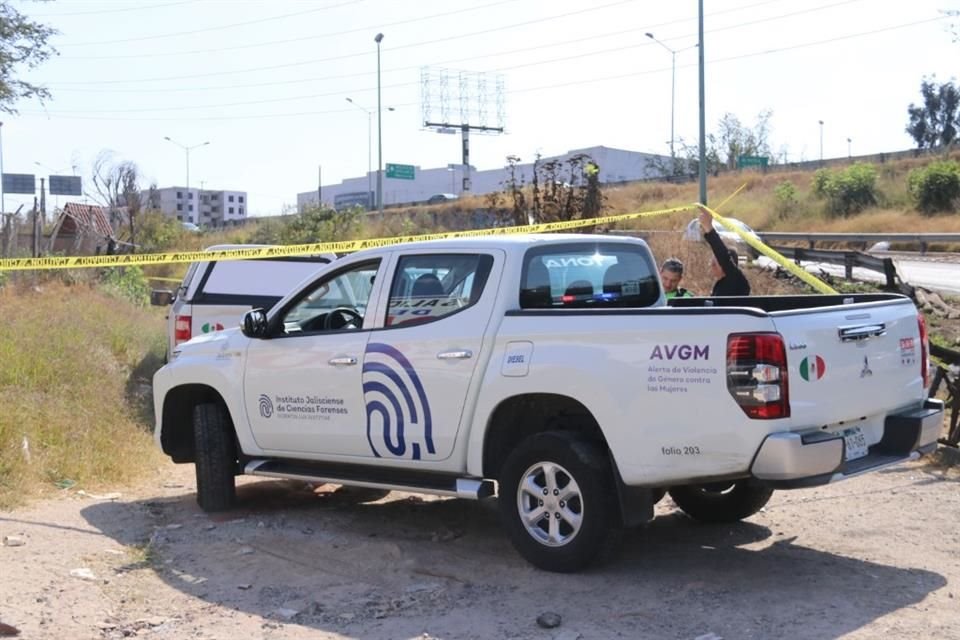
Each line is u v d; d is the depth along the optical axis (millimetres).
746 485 6684
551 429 6055
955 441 8352
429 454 6211
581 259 6477
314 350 6754
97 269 20203
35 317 12680
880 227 40094
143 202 46406
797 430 5125
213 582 5816
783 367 5055
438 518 7227
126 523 7000
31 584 5535
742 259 19703
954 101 76312
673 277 8508
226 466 7383
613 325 5480
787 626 4914
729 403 5094
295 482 8562
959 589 5441
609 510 5555
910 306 6176
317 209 40531
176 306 10992
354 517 7273
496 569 5953
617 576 5730
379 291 6559
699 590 5477
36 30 23422
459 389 6023
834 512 7051
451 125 79312
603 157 80188
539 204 17938
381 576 5898
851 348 5492
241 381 7199
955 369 8359
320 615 5277
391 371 6320
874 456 5711
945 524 6676
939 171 41562
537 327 5758
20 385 9750
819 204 45469
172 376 7637
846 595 5363
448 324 6129
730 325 5125
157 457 9211
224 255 10336
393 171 87875
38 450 8266
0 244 20844
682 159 72125
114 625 5113
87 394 10078
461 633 4965
